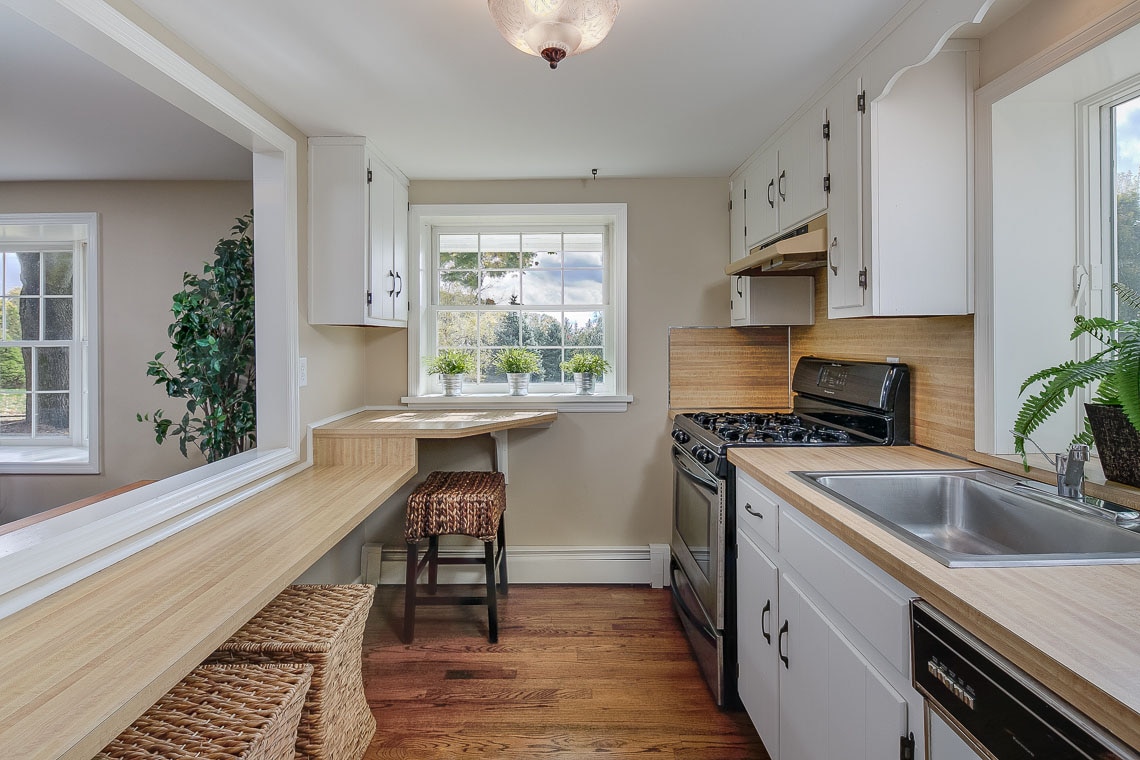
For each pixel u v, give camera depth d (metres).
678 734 1.82
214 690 1.15
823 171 1.91
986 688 0.77
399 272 2.77
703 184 2.96
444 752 1.73
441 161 2.63
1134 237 1.42
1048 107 1.53
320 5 1.39
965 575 0.90
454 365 2.97
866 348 2.25
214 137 2.34
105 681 0.82
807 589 1.38
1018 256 1.54
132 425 2.99
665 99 1.98
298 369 2.18
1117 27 1.17
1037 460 1.53
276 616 1.49
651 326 2.99
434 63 1.70
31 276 3.25
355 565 2.88
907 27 1.43
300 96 1.92
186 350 2.48
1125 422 1.22
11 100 1.99
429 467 3.01
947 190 1.60
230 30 1.50
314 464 2.29
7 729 0.72
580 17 1.23
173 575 1.21
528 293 3.16
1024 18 1.44
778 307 2.68
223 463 1.84
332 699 1.39
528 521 3.01
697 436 2.23
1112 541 1.09
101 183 2.96
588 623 2.56
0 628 0.98
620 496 3.01
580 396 2.97
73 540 1.18
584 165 2.72
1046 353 1.55
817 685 1.31
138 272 2.97
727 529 1.92
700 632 2.13
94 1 1.22
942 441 1.81
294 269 2.15
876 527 1.13
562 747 1.76
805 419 2.57
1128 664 0.64
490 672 2.16
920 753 0.93
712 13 1.46
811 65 1.75
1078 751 0.63
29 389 3.25
